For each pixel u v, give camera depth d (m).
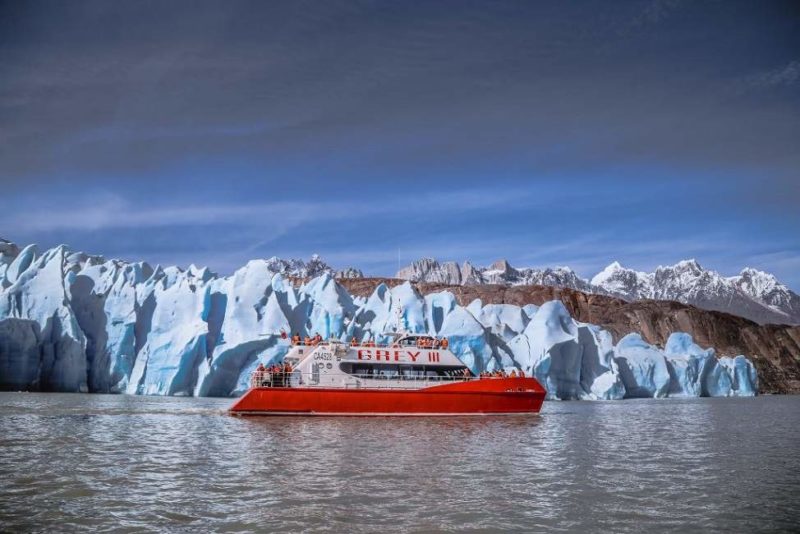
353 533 13.79
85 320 66.88
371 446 26.41
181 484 18.38
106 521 14.44
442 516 15.20
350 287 161.75
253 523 14.39
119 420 35.09
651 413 52.28
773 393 144.50
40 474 19.50
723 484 19.67
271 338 64.44
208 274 75.75
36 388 61.41
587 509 16.17
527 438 30.59
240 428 32.25
